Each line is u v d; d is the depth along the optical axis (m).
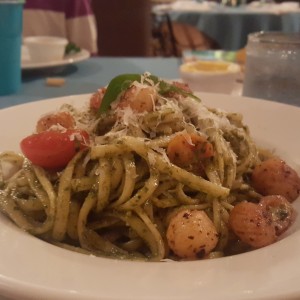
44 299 0.09
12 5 0.27
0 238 0.12
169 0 0.92
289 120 0.21
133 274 0.10
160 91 0.17
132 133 0.16
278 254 0.11
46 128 0.16
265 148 0.20
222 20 0.75
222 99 0.23
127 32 0.60
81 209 0.14
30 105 0.21
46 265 0.11
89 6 0.53
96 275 0.10
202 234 0.13
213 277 0.10
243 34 0.75
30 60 0.34
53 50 0.34
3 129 0.19
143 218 0.14
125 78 0.16
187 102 0.17
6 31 0.27
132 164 0.15
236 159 0.17
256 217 0.13
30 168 0.16
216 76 0.28
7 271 0.10
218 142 0.16
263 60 0.24
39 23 0.51
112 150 0.15
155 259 0.13
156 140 0.15
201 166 0.16
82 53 0.38
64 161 0.15
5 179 0.17
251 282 0.10
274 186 0.16
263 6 0.83
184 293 0.09
